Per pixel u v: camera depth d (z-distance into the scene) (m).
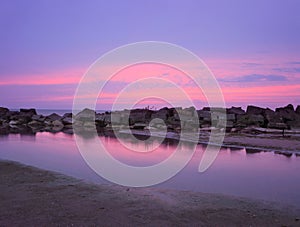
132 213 6.47
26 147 19.17
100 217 6.20
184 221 6.07
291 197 8.16
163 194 8.09
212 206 7.08
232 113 40.22
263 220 6.22
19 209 6.64
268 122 36.03
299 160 14.55
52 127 38.19
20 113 49.38
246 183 9.91
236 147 19.06
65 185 8.98
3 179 9.75
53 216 6.22
